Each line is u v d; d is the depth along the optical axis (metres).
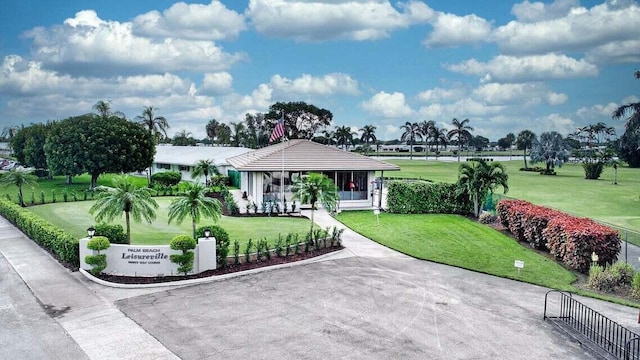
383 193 44.72
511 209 29.81
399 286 19.56
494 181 35.38
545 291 19.58
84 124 52.50
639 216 40.88
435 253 25.28
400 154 177.75
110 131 52.28
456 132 132.38
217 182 55.31
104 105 64.94
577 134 155.38
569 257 22.95
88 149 50.91
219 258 21.17
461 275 21.50
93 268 20.05
